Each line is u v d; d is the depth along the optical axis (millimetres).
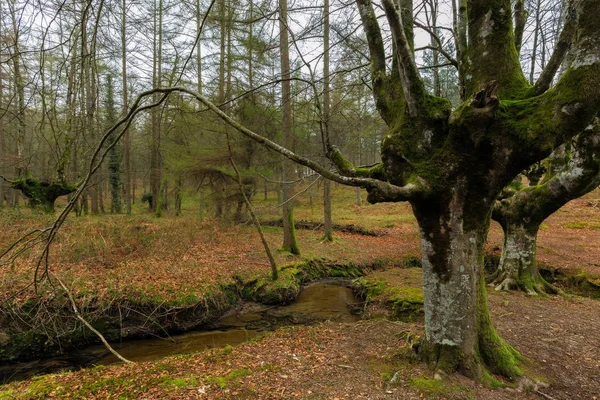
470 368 3275
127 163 19469
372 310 7867
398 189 2977
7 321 6023
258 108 11555
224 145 11719
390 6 2871
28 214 10984
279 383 3537
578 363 3977
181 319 7391
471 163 3012
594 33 2453
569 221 16281
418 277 9633
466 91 3316
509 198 7656
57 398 3352
